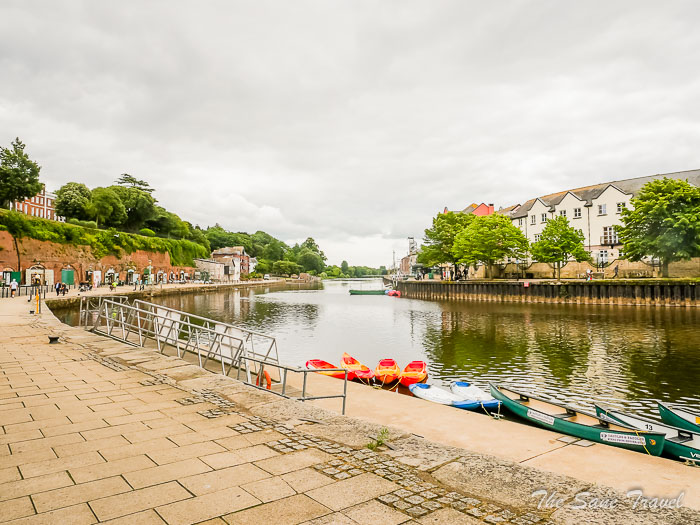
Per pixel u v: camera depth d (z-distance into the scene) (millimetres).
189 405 6867
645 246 43062
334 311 49719
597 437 9031
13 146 61500
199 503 3686
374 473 4352
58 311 36500
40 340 14133
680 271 48812
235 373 12727
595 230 58344
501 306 49344
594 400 15227
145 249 85125
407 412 9633
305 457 4770
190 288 80875
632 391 16219
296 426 5871
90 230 68375
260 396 7402
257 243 198000
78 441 5242
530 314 40562
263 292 97000
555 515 3496
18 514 3469
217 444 5168
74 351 12008
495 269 72125
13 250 52281
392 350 25078
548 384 17234
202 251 121812
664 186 42719
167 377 8852
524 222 71438
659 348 23672
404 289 84938
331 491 3934
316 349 25750
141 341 13930
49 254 57750
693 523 3365
